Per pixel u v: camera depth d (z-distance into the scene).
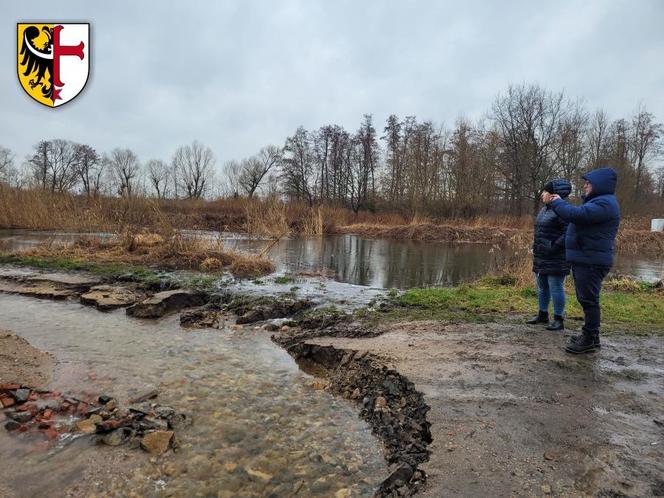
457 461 2.86
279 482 2.85
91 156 64.25
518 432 3.21
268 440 3.36
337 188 50.12
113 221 15.26
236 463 3.04
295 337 5.86
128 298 7.73
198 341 5.77
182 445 3.24
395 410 3.76
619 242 21.11
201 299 7.92
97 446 3.19
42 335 5.76
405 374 4.28
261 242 18.39
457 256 17.28
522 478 2.67
